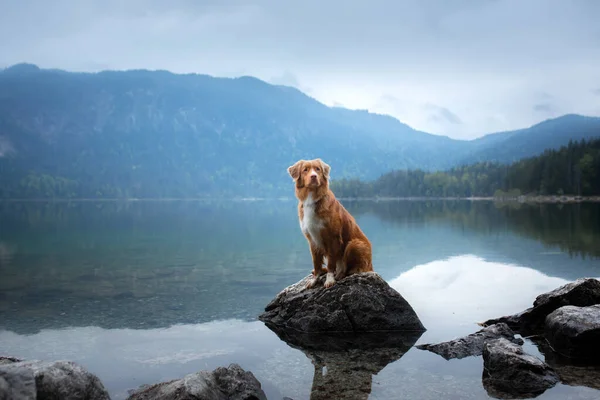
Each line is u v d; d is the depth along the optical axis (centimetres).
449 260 1335
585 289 664
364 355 573
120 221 3650
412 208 6091
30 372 346
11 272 1232
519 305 812
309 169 716
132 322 739
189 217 4334
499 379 477
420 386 462
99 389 393
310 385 470
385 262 1313
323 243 736
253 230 2666
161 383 438
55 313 798
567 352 550
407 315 702
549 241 1769
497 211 4684
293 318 719
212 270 1263
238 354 580
